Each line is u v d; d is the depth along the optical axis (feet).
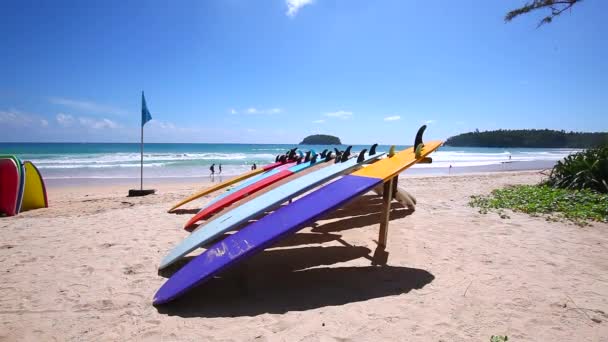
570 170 27.84
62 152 158.10
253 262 13.03
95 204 29.76
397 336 8.04
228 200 19.88
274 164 29.07
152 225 19.39
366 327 8.43
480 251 14.02
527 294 10.15
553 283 10.93
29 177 27.73
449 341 7.82
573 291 10.36
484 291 10.37
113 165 91.86
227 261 9.72
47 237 16.93
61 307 9.66
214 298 10.14
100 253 14.43
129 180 61.36
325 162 21.31
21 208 27.14
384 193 14.19
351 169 16.07
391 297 10.05
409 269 12.19
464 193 30.22
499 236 16.07
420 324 8.55
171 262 11.89
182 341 7.93
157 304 9.66
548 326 8.44
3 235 17.35
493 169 86.43
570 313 9.05
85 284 11.25
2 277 11.82
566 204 21.65
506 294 10.16
